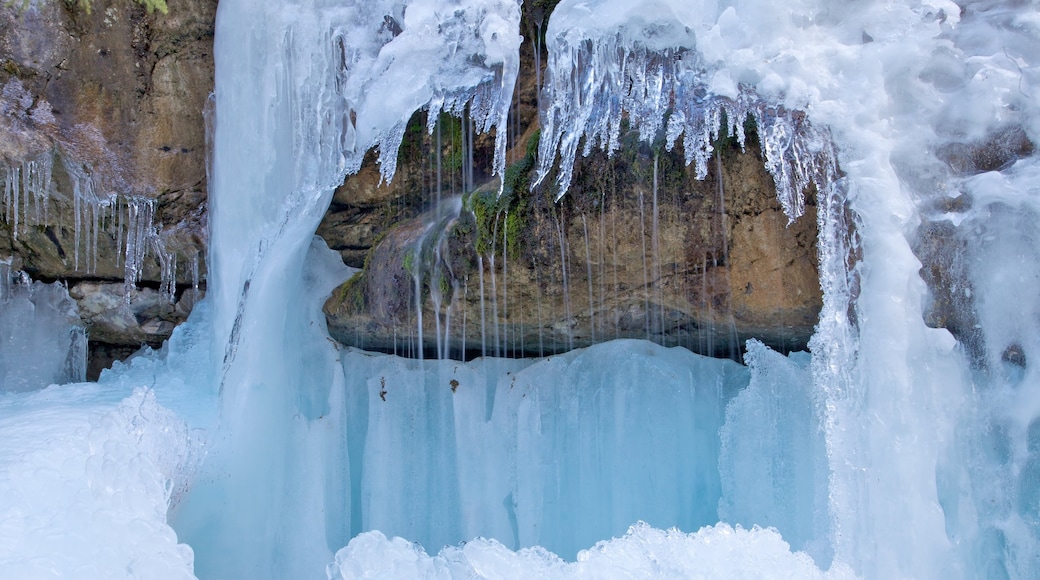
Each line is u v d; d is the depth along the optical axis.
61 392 4.80
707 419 4.31
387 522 4.49
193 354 5.18
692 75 3.66
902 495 3.23
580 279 4.18
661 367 4.33
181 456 3.92
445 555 3.52
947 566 3.22
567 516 4.38
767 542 3.38
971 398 3.34
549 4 4.31
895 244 3.30
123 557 3.05
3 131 4.64
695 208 3.86
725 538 3.41
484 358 4.63
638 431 4.33
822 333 3.47
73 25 4.70
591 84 3.78
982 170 3.35
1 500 3.03
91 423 3.86
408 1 4.28
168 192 5.05
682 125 3.67
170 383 5.03
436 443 4.59
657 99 3.71
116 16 4.78
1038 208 3.22
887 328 3.29
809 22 3.60
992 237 3.31
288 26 4.44
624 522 4.26
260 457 4.34
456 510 4.50
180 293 5.43
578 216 4.04
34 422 3.85
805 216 3.68
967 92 3.37
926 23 3.43
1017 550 3.28
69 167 4.85
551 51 3.85
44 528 2.99
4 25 4.56
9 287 5.28
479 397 4.57
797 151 3.47
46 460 3.33
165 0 4.70
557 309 4.33
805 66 3.49
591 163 3.96
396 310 4.53
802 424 3.92
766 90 3.50
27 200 4.87
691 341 4.39
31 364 5.30
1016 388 3.31
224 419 4.33
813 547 3.65
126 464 3.35
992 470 3.32
